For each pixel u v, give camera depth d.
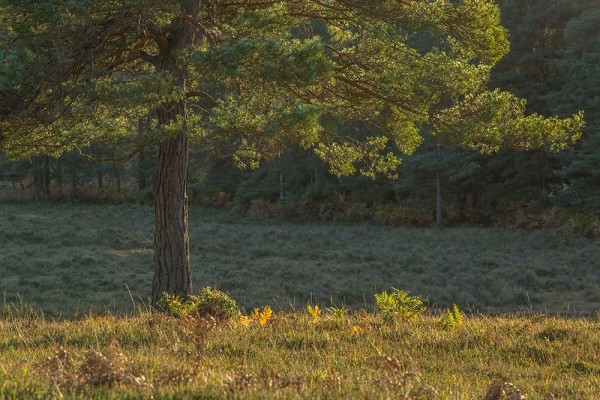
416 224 62.50
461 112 21.55
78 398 5.98
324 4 20.95
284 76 16.94
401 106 21.34
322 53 17.67
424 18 20.16
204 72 17.47
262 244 52.22
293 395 6.49
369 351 11.78
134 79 18.02
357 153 24.33
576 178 53.78
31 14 16.39
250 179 74.69
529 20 59.59
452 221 61.84
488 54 21.20
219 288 35.09
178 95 17.39
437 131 21.31
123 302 30.55
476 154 59.66
